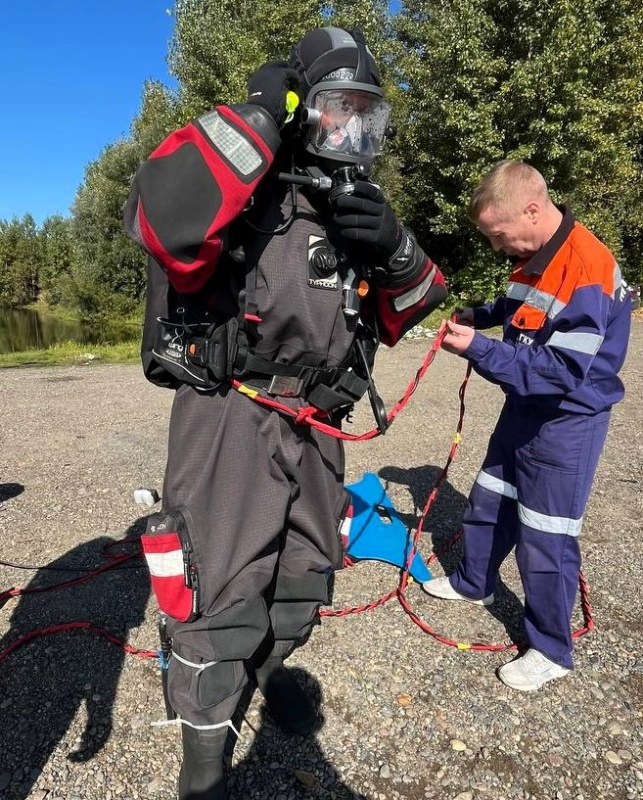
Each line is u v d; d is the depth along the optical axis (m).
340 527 2.11
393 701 2.25
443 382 7.60
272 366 1.70
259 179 1.41
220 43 15.46
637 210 16.61
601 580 3.06
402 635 2.62
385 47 16.48
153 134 20.70
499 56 13.64
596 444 2.17
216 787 1.78
